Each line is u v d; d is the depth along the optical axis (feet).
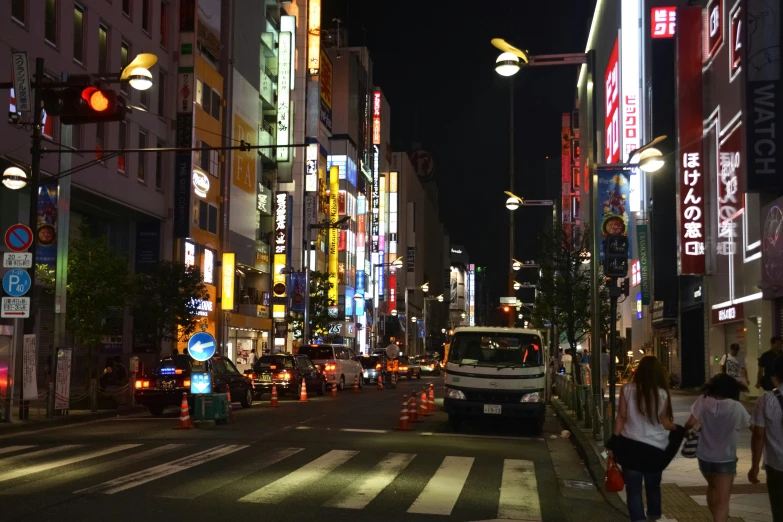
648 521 26.91
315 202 220.43
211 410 65.21
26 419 68.54
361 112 296.10
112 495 33.65
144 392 78.48
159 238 133.80
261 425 65.62
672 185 136.36
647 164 57.11
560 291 110.83
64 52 103.91
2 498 32.78
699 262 113.39
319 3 224.74
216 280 160.25
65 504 31.58
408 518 31.07
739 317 99.66
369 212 312.50
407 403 64.39
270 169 201.36
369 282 312.29
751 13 82.28
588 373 100.37
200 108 150.41
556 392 113.19
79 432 60.08
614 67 186.09
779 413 22.61
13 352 67.41
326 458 46.37
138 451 47.93
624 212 133.49
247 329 181.88
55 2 103.04
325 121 242.58
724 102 104.78
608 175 134.51
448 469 43.86
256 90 184.44
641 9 164.14
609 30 205.16
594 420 55.47
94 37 112.57
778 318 85.30
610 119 197.77
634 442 26.07
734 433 25.98
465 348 66.03
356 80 282.97
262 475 39.88
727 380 26.35
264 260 192.24
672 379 135.23
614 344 51.67
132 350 128.77
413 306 431.02
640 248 153.17
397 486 38.06
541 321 136.56
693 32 115.65
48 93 53.01
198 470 40.91
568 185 280.51
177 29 140.67
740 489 37.45
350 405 91.81
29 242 67.97
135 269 133.08
